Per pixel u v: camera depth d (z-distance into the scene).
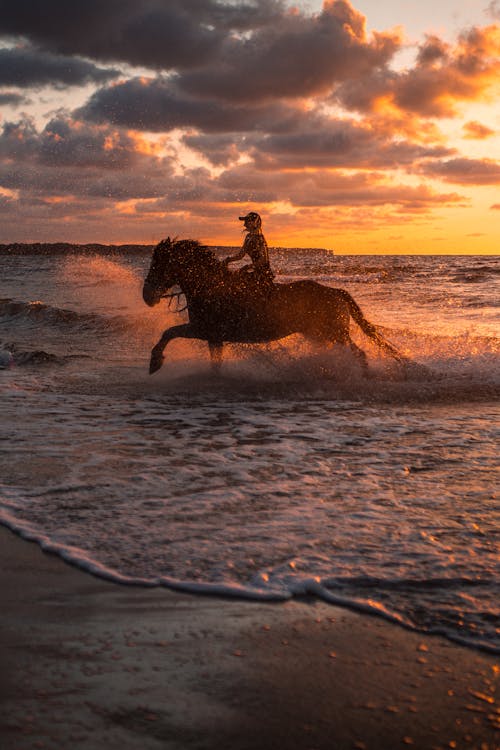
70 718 1.98
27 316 18.92
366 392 8.23
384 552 3.27
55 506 3.97
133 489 4.32
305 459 5.11
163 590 2.89
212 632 2.52
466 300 24.84
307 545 3.36
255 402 7.64
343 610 2.71
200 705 2.05
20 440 5.68
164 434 5.99
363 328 8.98
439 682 2.18
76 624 2.58
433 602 2.76
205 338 9.05
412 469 4.82
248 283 8.78
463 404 7.53
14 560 3.21
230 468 4.84
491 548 3.32
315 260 111.06
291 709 2.04
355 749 1.87
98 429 6.18
